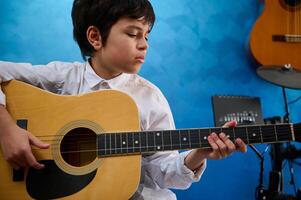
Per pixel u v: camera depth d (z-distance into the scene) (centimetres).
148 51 179
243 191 181
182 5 186
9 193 89
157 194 108
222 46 189
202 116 182
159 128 108
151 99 110
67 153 96
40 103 95
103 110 95
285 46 181
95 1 101
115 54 98
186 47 184
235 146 91
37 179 90
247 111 145
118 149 92
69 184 90
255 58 179
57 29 172
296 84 144
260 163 175
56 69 110
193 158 97
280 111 191
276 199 144
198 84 184
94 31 102
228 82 187
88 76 108
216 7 191
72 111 95
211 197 178
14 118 94
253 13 195
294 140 93
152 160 108
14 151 87
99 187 90
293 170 186
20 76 102
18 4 169
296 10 184
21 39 167
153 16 101
